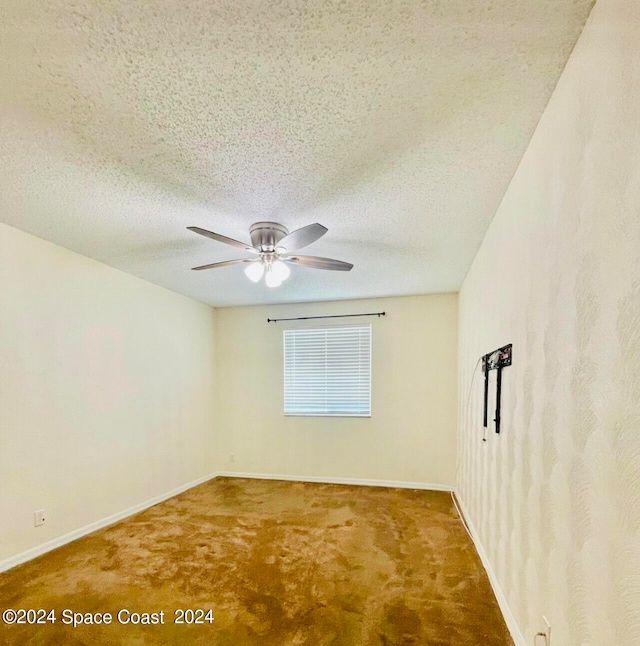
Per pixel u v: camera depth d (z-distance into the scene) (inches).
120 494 130.2
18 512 95.8
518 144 60.9
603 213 38.2
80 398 115.5
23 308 98.7
